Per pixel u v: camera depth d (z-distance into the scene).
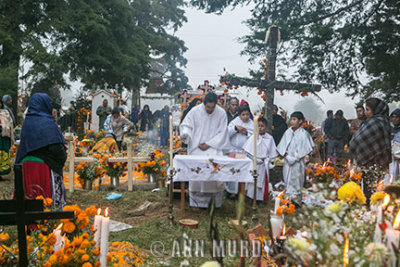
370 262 1.40
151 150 8.92
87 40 28.00
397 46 15.05
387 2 14.73
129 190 7.97
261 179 7.02
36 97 4.57
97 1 28.06
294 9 15.88
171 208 5.58
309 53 14.91
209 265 1.42
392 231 1.43
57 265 2.43
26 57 22.69
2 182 8.22
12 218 2.54
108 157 8.15
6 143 8.49
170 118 5.82
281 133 9.62
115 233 5.07
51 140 4.36
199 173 5.89
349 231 1.58
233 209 6.57
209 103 6.40
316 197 1.64
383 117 5.46
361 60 15.48
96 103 20.38
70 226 2.69
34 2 23.88
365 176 5.37
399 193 2.08
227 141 6.74
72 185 7.54
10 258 2.71
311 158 10.82
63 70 23.64
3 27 21.80
